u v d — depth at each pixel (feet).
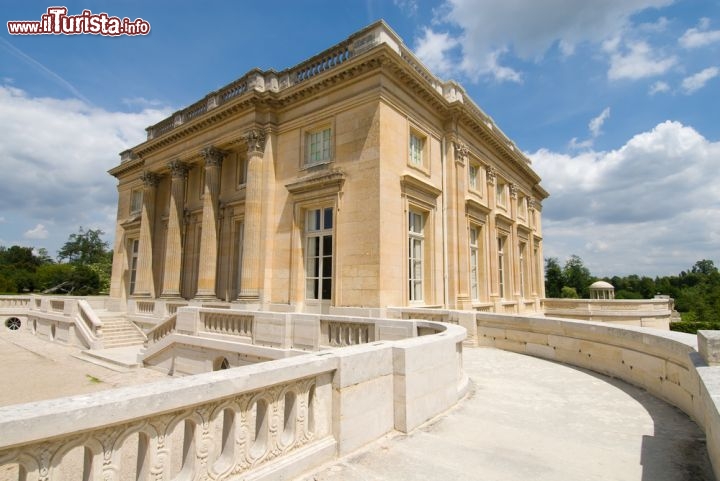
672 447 14.52
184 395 9.38
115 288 89.86
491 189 71.67
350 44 51.42
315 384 13.26
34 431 7.16
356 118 49.14
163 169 76.43
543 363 31.35
